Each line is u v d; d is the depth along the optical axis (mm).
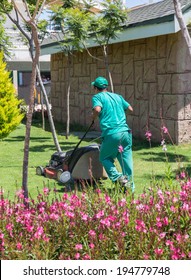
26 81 39844
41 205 5133
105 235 4309
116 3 14219
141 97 16062
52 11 14367
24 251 4125
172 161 11727
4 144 15820
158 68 15062
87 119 20141
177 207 4855
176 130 14367
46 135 18297
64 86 22344
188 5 12883
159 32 13641
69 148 14695
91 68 19484
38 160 12430
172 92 14438
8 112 15289
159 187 6004
